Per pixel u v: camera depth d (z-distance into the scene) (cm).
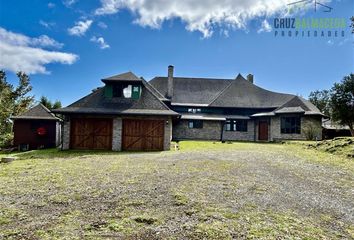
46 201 619
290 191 718
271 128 2764
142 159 1320
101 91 2036
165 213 537
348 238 437
